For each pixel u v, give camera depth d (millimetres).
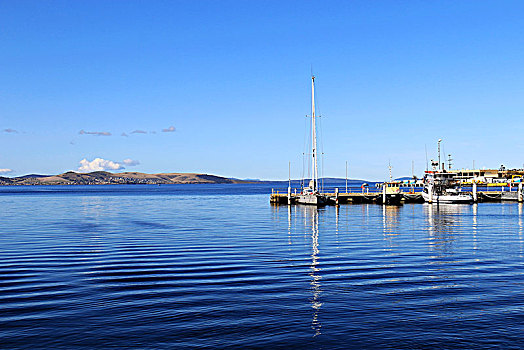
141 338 15328
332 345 14750
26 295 20312
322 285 21984
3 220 59656
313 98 87188
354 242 36469
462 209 75875
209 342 15008
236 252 31703
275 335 15578
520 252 31125
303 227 48438
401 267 26141
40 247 34469
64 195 180500
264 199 130750
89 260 28844
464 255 29984
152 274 24594
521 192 94438
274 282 22641
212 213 71500
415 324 16516
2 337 15391
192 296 20141
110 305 18844
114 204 104312
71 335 15586
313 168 88625
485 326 16281
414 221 54875
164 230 46312
